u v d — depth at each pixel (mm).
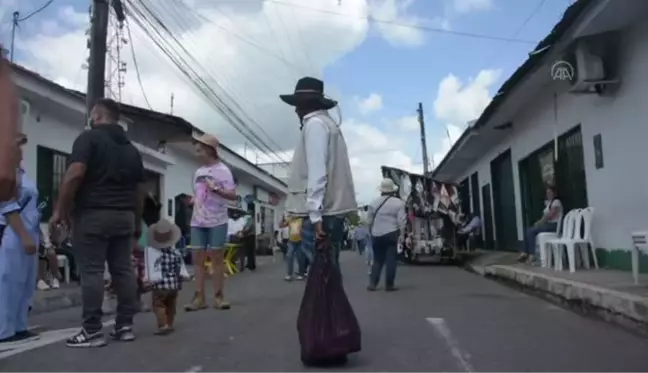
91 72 10961
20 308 6023
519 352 5266
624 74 9312
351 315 4781
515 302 8617
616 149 9781
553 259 11156
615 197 9859
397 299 9156
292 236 12906
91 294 5609
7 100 1806
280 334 6145
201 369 4750
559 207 11867
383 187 10672
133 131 16734
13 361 5059
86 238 5562
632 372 4578
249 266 16797
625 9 8242
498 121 16375
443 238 17703
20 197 5848
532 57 10320
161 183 20422
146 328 6574
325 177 4727
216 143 8008
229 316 7352
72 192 5406
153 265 6086
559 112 12398
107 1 11172
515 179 16516
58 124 13594
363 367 4758
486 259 16156
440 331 6262
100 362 5004
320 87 4930
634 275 7613
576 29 9070
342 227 4918
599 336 5973
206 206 7945
